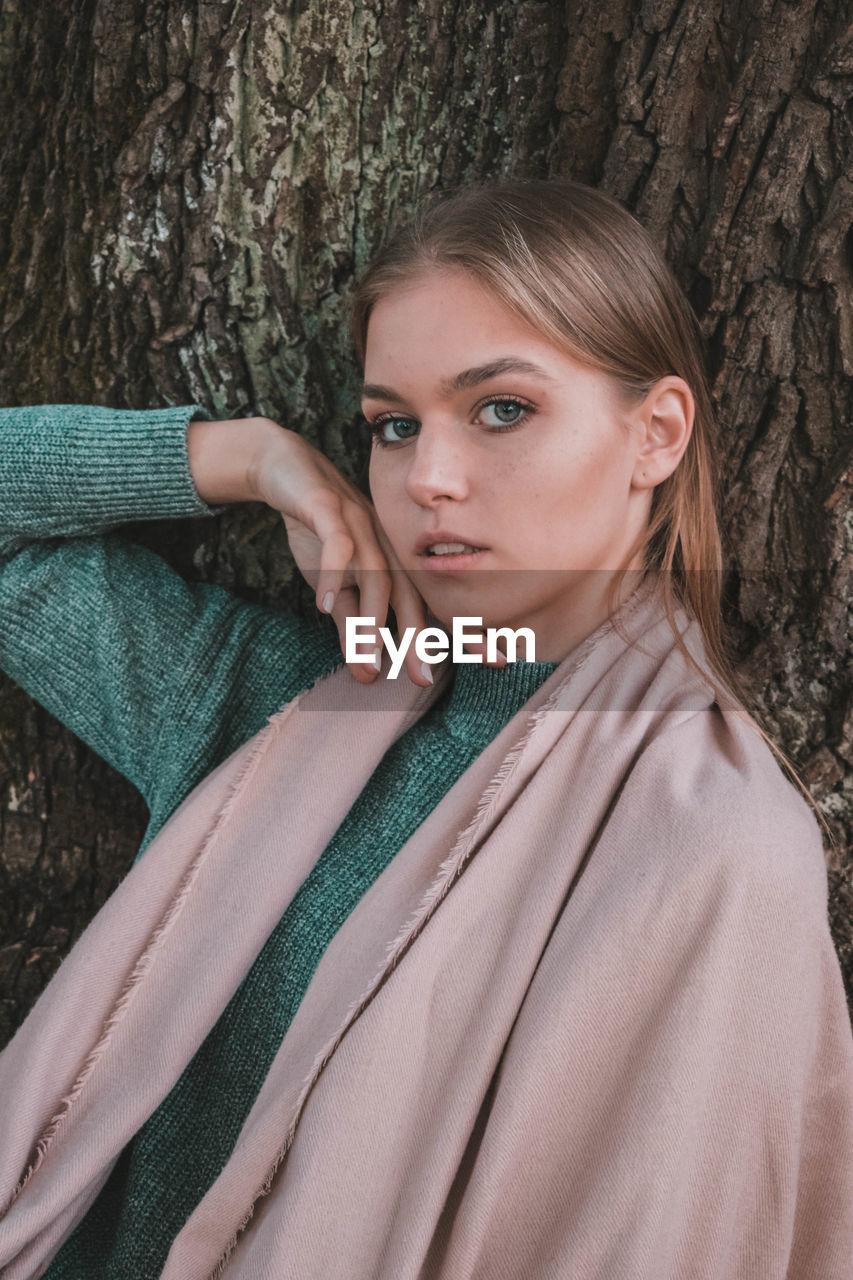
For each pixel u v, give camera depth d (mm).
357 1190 944
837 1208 1041
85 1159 1090
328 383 1377
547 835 1008
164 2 1244
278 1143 979
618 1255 856
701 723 1040
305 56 1249
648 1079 878
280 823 1161
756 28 1160
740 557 1324
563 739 1040
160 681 1259
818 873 944
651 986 899
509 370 974
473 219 1007
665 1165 860
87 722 1293
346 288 1347
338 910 1140
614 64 1223
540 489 996
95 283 1360
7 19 1322
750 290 1246
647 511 1133
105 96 1294
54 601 1284
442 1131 935
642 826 947
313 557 1263
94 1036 1132
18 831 1492
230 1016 1176
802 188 1201
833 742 1322
